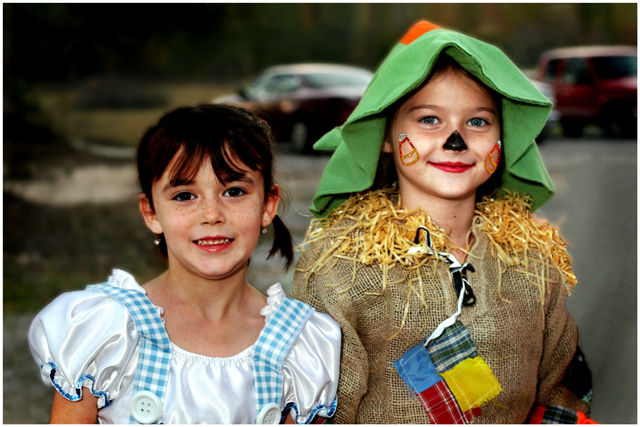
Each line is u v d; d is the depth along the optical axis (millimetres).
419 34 2322
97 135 15328
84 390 1902
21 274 6547
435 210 2246
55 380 1894
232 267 1992
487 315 2195
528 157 2434
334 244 2250
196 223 1962
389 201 2281
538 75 14492
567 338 2412
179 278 2033
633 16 23594
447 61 2168
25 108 12844
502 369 2195
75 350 1902
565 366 2430
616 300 5461
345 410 2205
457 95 2150
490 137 2199
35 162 11930
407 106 2197
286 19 27250
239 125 2012
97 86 20219
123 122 17297
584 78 13664
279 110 11852
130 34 12406
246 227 2004
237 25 26141
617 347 4754
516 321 2215
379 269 2180
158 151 1975
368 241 2191
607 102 13320
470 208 2297
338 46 27016
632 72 13625
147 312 1963
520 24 24750
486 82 2127
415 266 2164
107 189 10430
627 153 11898
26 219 8461
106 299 1970
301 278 2316
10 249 7301
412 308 2162
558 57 14234
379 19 27203
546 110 2244
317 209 2467
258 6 26578
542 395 2445
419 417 2158
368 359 2230
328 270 2234
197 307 2033
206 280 2021
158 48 24141
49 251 7324
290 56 26812
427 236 2166
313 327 2131
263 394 1987
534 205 2545
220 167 1946
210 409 1916
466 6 25734
